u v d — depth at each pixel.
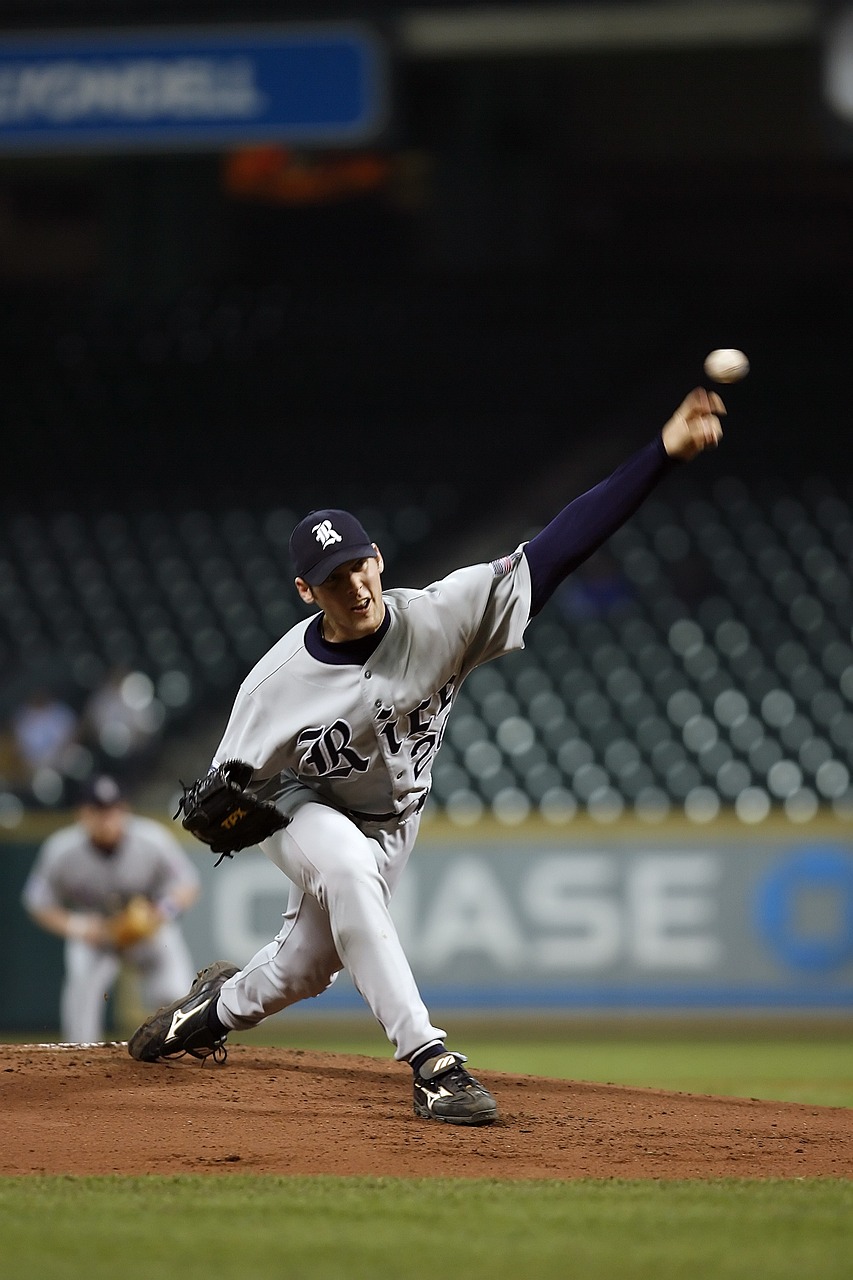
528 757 48.56
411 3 45.09
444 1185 11.57
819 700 49.72
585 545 14.19
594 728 49.28
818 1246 9.70
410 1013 13.84
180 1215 10.53
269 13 45.44
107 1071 15.70
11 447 62.44
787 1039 39.09
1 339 67.69
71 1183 11.59
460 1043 39.06
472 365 64.31
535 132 64.19
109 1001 39.88
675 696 50.00
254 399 63.91
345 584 13.34
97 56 45.91
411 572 54.66
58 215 70.81
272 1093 15.10
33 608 55.38
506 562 14.12
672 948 40.03
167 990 31.14
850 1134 14.28
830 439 59.34
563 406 61.75
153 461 61.38
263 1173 12.03
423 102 62.91
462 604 13.91
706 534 55.72
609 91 62.62
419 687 13.85
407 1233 10.03
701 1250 9.59
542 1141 13.31
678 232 69.56
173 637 53.50
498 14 45.22
